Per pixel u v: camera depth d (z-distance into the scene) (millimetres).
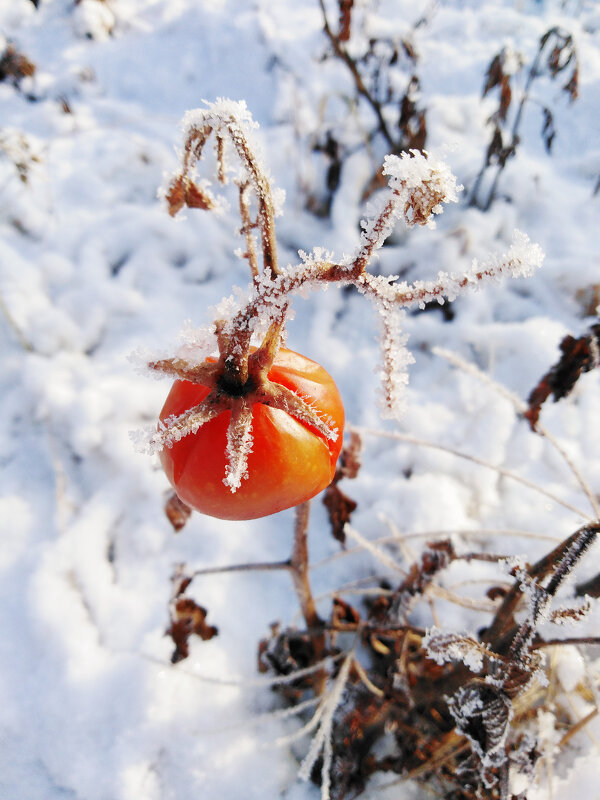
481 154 441
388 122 457
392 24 537
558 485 322
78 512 320
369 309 392
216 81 521
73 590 293
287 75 497
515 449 334
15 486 331
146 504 321
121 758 250
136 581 301
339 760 250
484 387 352
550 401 348
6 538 312
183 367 133
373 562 303
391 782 246
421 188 106
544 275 386
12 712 262
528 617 161
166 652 273
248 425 132
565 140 460
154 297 401
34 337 374
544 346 355
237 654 281
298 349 381
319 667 242
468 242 397
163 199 159
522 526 305
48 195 440
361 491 323
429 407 350
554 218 413
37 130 487
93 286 395
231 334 128
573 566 151
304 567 220
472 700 182
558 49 365
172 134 488
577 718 237
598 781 236
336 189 429
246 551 311
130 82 533
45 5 592
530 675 170
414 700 234
